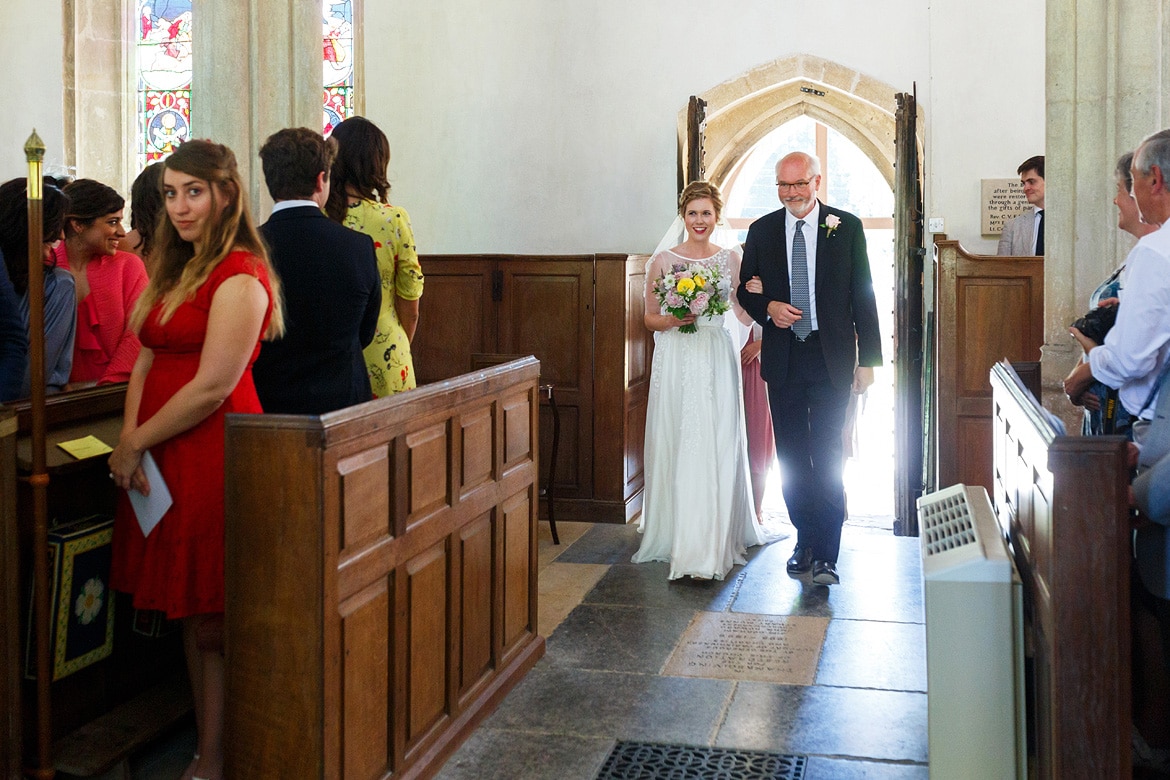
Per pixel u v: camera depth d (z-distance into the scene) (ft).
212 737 10.28
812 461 17.88
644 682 13.83
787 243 17.67
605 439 22.95
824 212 17.57
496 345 23.41
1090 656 8.65
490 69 29.27
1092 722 8.66
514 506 13.88
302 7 20.84
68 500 11.02
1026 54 26.81
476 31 29.30
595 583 18.19
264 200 20.86
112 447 11.00
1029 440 10.30
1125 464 8.57
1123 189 11.94
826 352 17.37
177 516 10.00
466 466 12.22
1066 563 8.68
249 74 20.62
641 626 15.96
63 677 10.49
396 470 10.41
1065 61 16.19
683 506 18.11
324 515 9.16
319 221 11.05
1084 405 12.46
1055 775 8.80
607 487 23.00
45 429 9.95
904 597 17.12
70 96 30.50
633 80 28.63
